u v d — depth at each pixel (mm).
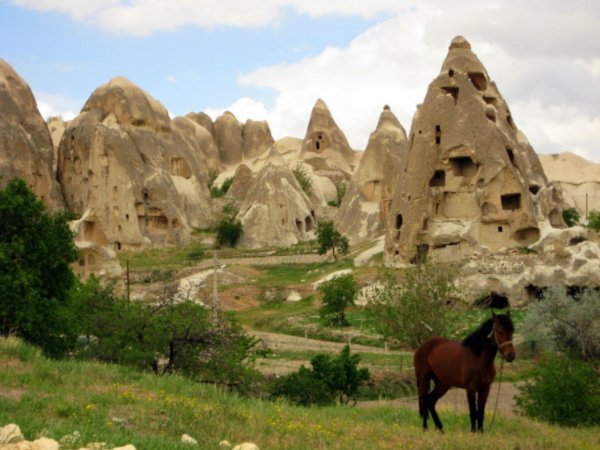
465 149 66750
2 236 29328
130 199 90500
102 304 31406
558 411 24188
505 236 64938
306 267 72938
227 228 91125
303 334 50344
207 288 63844
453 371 17625
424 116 68750
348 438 16312
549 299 37719
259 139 149375
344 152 140625
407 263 66750
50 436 13266
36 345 27953
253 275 70812
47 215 30250
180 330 25281
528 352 39750
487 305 54812
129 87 98812
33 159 89812
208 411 16688
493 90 70375
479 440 16422
